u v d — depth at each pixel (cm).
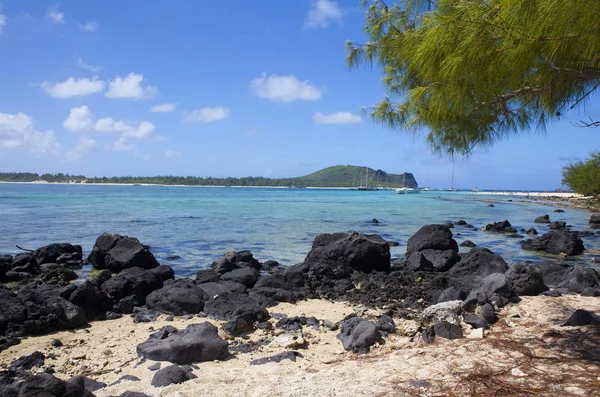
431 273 1382
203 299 993
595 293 988
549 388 446
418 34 546
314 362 625
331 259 1469
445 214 4562
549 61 450
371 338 681
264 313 886
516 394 436
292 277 1172
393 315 913
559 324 718
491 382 469
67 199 6712
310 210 4925
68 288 956
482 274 1227
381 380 495
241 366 620
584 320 690
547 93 501
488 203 7362
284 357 640
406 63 610
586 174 6819
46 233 2453
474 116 576
